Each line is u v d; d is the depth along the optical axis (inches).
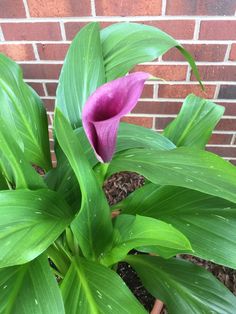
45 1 30.4
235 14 30.0
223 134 40.8
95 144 14.1
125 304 16.3
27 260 14.5
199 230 18.6
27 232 15.5
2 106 17.0
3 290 15.8
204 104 24.3
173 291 20.4
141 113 39.4
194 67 24.4
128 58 23.0
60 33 32.9
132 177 39.9
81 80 23.3
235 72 34.4
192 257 32.1
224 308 19.4
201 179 15.5
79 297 16.6
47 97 39.1
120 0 29.9
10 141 16.2
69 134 15.7
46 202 17.3
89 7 30.7
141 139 22.0
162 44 22.7
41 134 23.3
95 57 23.2
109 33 24.5
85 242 18.8
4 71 21.0
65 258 22.9
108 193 38.2
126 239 17.2
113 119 12.6
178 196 20.3
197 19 30.6
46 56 35.0
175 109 38.6
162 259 22.4
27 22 32.2
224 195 14.7
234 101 37.2
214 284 20.5
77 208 20.6
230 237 18.2
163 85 36.1
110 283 17.3
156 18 31.0
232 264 17.2
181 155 17.0
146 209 20.5
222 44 32.2
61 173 22.2
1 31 33.1
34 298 15.4
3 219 15.4
